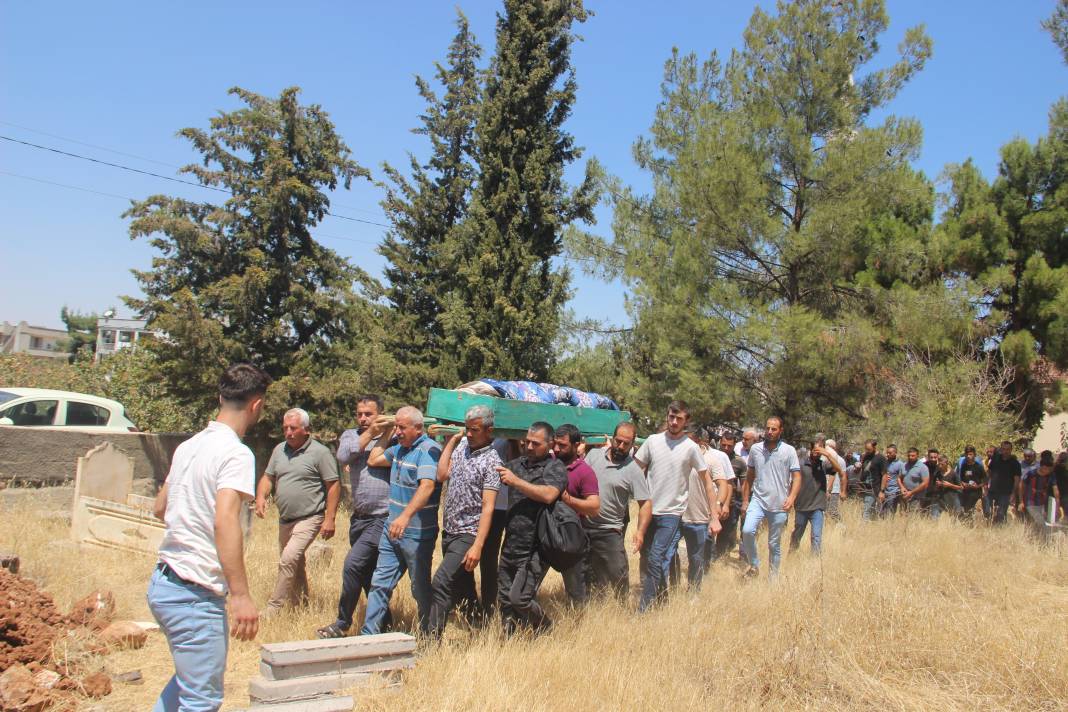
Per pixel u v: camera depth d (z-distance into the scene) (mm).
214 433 3717
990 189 21438
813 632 5945
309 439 7008
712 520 7805
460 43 18062
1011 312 20781
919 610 6555
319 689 4781
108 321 59844
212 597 3584
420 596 6090
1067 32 17188
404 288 17688
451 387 15773
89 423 13164
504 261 15719
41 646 5199
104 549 8469
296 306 14414
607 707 4883
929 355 17266
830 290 16000
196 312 13023
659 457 7547
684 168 15945
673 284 15602
